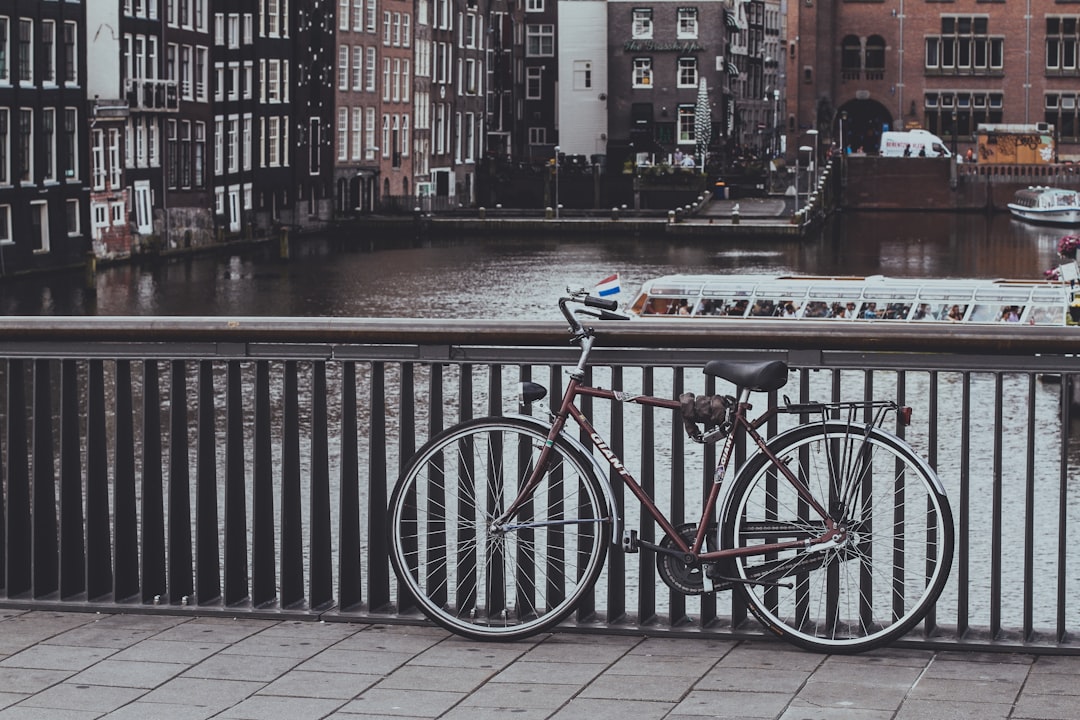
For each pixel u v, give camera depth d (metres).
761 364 6.60
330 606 7.38
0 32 65.25
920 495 14.16
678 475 6.94
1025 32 134.75
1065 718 5.95
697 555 6.74
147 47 79.19
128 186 77.56
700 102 118.50
